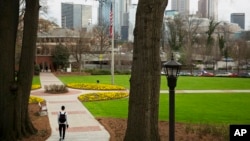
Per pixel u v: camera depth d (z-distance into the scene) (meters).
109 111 24.45
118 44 102.44
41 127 18.61
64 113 15.54
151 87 11.12
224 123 19.38
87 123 19.83
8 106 14.81
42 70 78.81
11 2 14.70
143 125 11.09
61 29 88.56
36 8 16.11
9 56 14.80
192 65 76.50
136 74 11.15
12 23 14.80
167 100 30.28
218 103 28.77
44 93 36.22
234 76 64.62
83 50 75.12
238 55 77.88
